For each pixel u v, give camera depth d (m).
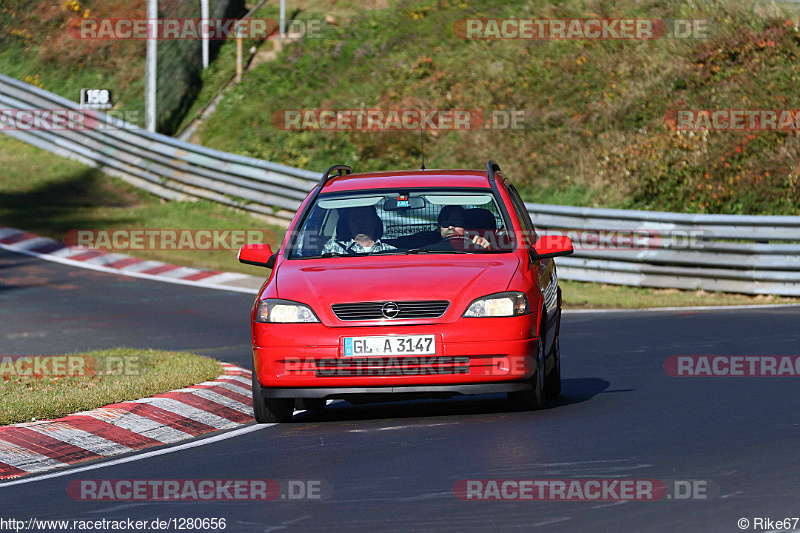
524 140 89.38
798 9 95.69
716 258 61.84
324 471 21.75
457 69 99.00
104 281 63.72
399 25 107.56
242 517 18.31
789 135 81.31
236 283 64.31
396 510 18.22
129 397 29.27
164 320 52.66
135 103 99.31
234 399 31.00
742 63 90.38
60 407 27.58
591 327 49.12
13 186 88.19
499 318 26.42
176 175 87.88
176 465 23.34
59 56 107.50
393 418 28.75
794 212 75.62
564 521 17.12
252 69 104.06
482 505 18.30
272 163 83.00
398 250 29.31
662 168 81.62
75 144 95.06
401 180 31.91
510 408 28.59
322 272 27.98
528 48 99.25
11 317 53.19
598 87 92.81
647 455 21.94
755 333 44.12
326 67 103.12
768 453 21.80
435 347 26.17
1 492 21.53
